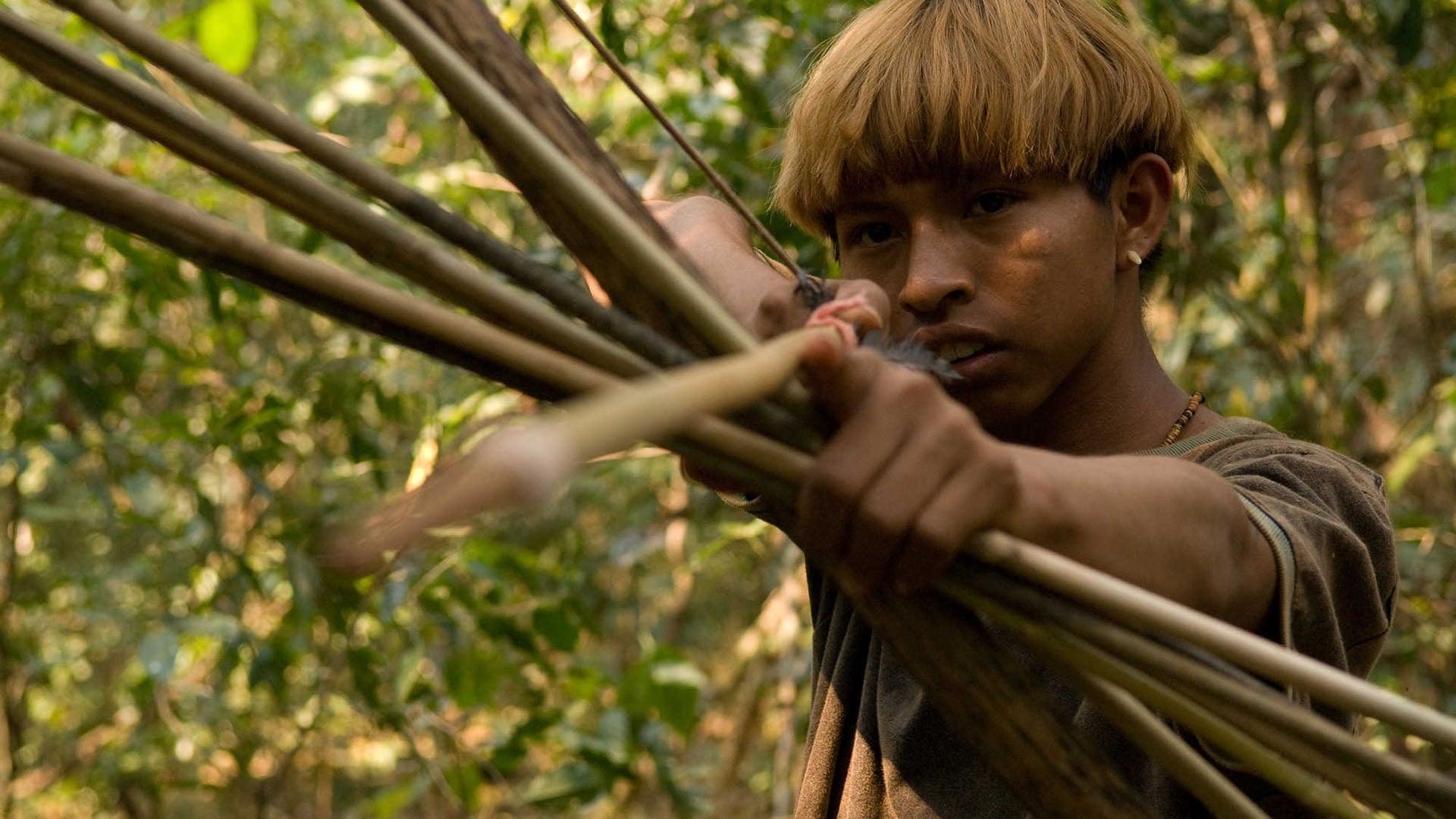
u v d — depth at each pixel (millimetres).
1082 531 742
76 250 2822
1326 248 2924
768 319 952
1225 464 1083
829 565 719
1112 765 794
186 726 3164
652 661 2580
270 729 3848
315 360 2805
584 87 3252
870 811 1186
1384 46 2713
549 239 2916
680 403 500
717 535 3600
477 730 3227
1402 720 674
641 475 3471
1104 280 1113
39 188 639
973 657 762
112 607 3215
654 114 1000
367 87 3115
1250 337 2789
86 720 4242
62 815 3832
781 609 3055
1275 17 2633
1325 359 2869
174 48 680
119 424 3096
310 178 670
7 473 3240
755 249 1261
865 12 1171
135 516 2803
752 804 3746
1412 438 3053
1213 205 2750
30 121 2908
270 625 3424
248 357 3693
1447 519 3166
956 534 665
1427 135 2811
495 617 2619
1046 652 743
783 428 696
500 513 515
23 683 3656
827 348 656
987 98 1058
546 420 467
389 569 899
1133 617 691
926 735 1145
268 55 4012
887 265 1125
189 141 673
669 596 4574
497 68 781
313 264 642
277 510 2846
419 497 530
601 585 3959
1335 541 969
